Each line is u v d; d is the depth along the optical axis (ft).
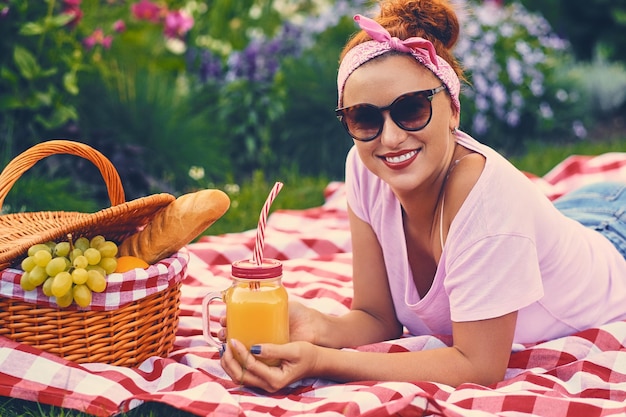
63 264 7.30
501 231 7.16
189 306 9.72
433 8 7.38
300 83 19.01
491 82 20.57
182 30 18.71
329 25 21.13
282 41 20.66
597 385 7.41
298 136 18.74
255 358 7.14
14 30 15.11
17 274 7.39
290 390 7.50
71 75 15.05
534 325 8.27
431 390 7.11
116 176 8.76
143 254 8.10
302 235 12.59
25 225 9.28
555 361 7.91
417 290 8.29
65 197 14.07
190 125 17.37
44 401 7.16
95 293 7.42
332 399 6.91
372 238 8.43
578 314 8.36
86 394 7.11
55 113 14.96
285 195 16.14
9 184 8.43
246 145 18.62
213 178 17.22
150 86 17.58
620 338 8.16
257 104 18.49
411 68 6.97
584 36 28.37
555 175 14.34
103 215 7.55
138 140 16.61
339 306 9.62
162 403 7.37
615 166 13.93
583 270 8.36
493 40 20.84
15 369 7.34
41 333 7.52
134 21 18.54
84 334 7.52
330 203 14.33
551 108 22.31
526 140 21.29
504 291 7.18
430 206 7.65
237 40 20.57
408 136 7.00
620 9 27.71
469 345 7.32
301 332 8.02
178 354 8.21
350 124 7.19
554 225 7.95
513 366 7.97
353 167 8.41
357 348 8.00
